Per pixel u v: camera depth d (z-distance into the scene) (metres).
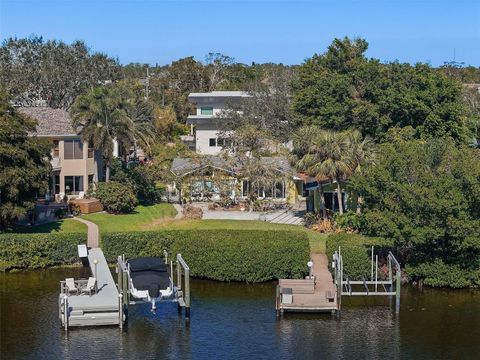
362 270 44.50
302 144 56.03
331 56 78.00
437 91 64.19
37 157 53.69
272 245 46.12
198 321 38.44
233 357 33.09
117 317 37.12
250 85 109.06
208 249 46.81
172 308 40.88
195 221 59.34
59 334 35.94
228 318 39.03
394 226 43.66
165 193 76.06
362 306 41.47
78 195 68.25
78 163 68.19
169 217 62.88
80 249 48.22
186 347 34.38
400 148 48.22
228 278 46.41
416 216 43.75
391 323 38.31
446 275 44.75
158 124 106.50
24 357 32.75
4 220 52.19
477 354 33.69
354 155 54.41
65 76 101.94
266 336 36.09
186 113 123.81
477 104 95.75
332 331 36.94
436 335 36.34
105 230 55.97
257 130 75.81
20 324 37.44
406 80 65.81
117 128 63.31
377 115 63.88
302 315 39.69
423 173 44.50
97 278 42.75
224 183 67.62
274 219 61.31
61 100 103.88
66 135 67.00
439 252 45.84
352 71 73.81
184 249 47.34
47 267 49.22
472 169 43.47
